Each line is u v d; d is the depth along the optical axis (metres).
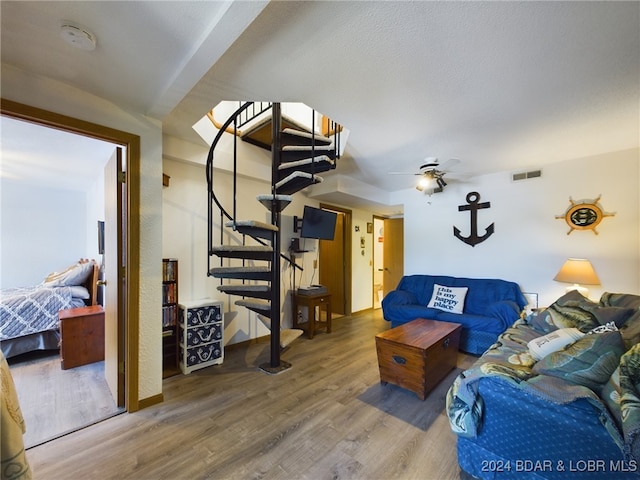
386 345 2.42
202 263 3.17
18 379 2.54
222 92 1.95
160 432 1.81
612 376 1.25
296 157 2.95
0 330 2.81
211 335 2.84
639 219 2.85
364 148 2.93
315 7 1.22
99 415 1.98
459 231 4.08
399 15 1.27
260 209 3.72
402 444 1.73
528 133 2.56
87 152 3.00
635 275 2.85
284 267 4.07
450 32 1.37
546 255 3.38
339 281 5.25
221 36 1.31
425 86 1.84
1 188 4.45
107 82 1.72
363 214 5.52
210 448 1.67
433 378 2.37
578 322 2.26
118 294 2.10
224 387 2.42
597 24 1.31
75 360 2.80
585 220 3.11
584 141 2.72
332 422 1.94
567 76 1.72
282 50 1.51
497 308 3.19
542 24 1.31
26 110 1.62
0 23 1.25
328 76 1.74
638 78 1.73
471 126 2.41
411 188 4.59
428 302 3.96
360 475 1.49
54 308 3.11
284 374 2.69
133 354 2.03
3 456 0.87
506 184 3.68
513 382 1.38
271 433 1.81
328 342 3.67
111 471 1.50
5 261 4.47
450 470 1.53
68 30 1.29
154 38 1.35
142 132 2.08
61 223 4.90
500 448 1.38
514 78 1.74
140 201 2.07
